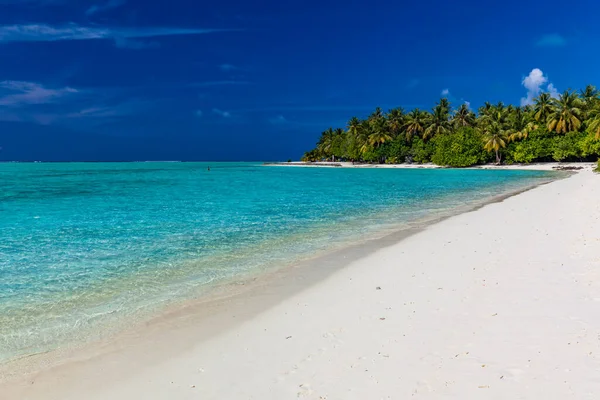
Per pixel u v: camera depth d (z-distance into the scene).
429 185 42.06
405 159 105.69
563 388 4.75
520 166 77.31
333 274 10.39
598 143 66.00
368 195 31.78
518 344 5.86
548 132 77.31
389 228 16.83
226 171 98.50
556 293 7.84
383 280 9.59
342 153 122.62
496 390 4.80
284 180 55.66
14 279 10.36
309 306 8.12
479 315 7.01
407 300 8.05
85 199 30.36
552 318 6.68
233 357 6.10
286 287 9.47
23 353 6.48
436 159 87.44
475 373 5.19
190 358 6.16
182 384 5.42
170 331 7.20
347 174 72.06
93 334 7.16
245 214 21.50
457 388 4.89
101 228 17.56
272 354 6.12
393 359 5.69
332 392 5.00
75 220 19.89
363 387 5.06
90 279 10.35
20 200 29.86
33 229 17.41
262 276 10.44
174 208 24.36
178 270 11.09
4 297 9.09
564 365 5.23
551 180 45.81
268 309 8.09
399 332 6.55
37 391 5.38
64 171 103.94
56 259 12.30
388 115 105.50
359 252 12.73
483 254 11.41
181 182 53.25
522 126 80.81
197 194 33.97
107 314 8.07
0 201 29.14
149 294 9.21
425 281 9.23
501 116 86.62
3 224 18.78
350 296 8.57
